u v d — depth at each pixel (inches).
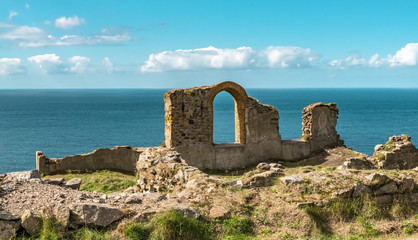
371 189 362.0
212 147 767.1
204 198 339.9
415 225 330.3
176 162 467.5
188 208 303.1
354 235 310.8
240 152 791.1
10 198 310.2
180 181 421.4
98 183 636.1
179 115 732.0
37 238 273.4
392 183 368.2
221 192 354.6
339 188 353.7
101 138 2481.5
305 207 330.0
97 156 735.1
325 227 319.0
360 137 2519.7
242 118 793.6
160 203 325.1
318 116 865.5
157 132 2780.5
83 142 2314.2
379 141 2348.7
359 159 613.6
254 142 808.3
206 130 762.2
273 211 327.6
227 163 780.6
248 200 345.1
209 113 761.0
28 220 276.1
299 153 850.1
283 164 787.4
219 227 302.4
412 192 375.9
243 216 316.8
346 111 4972.9
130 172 738.8
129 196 333.4
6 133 2719.0
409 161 722.8
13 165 1667.1
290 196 349.4
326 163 775.1
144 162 529.3
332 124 887.1
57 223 275.3
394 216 345.4
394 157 704.4
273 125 828.6
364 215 338.0
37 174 382.6
